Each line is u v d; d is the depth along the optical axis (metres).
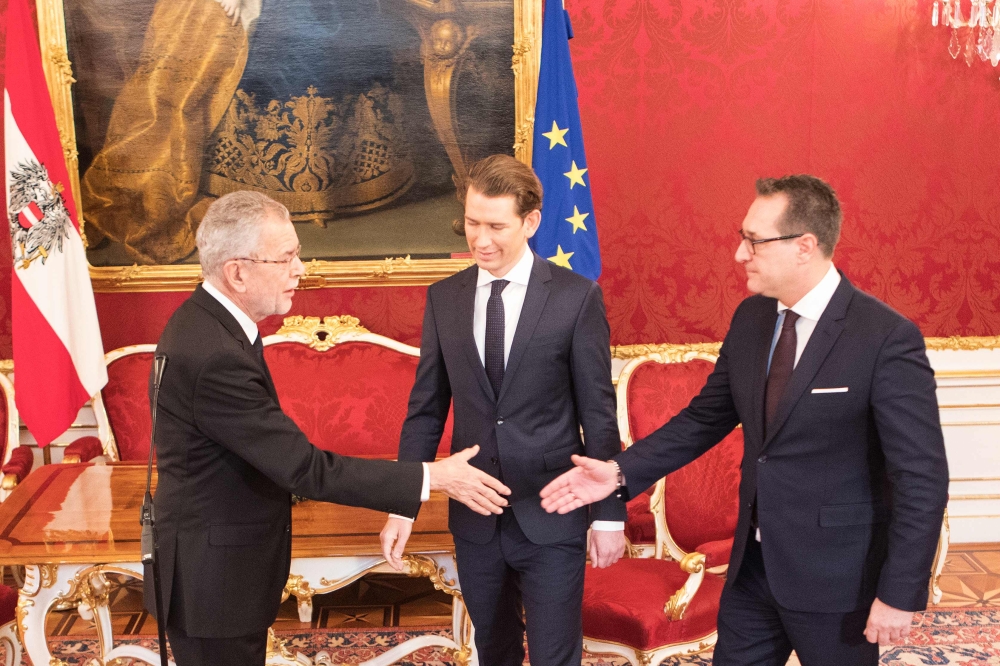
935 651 3.49
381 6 4.04
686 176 4.24
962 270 4.38
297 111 4.09
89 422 4.21
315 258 4.21
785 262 2.09
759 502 2.17
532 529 2.34
